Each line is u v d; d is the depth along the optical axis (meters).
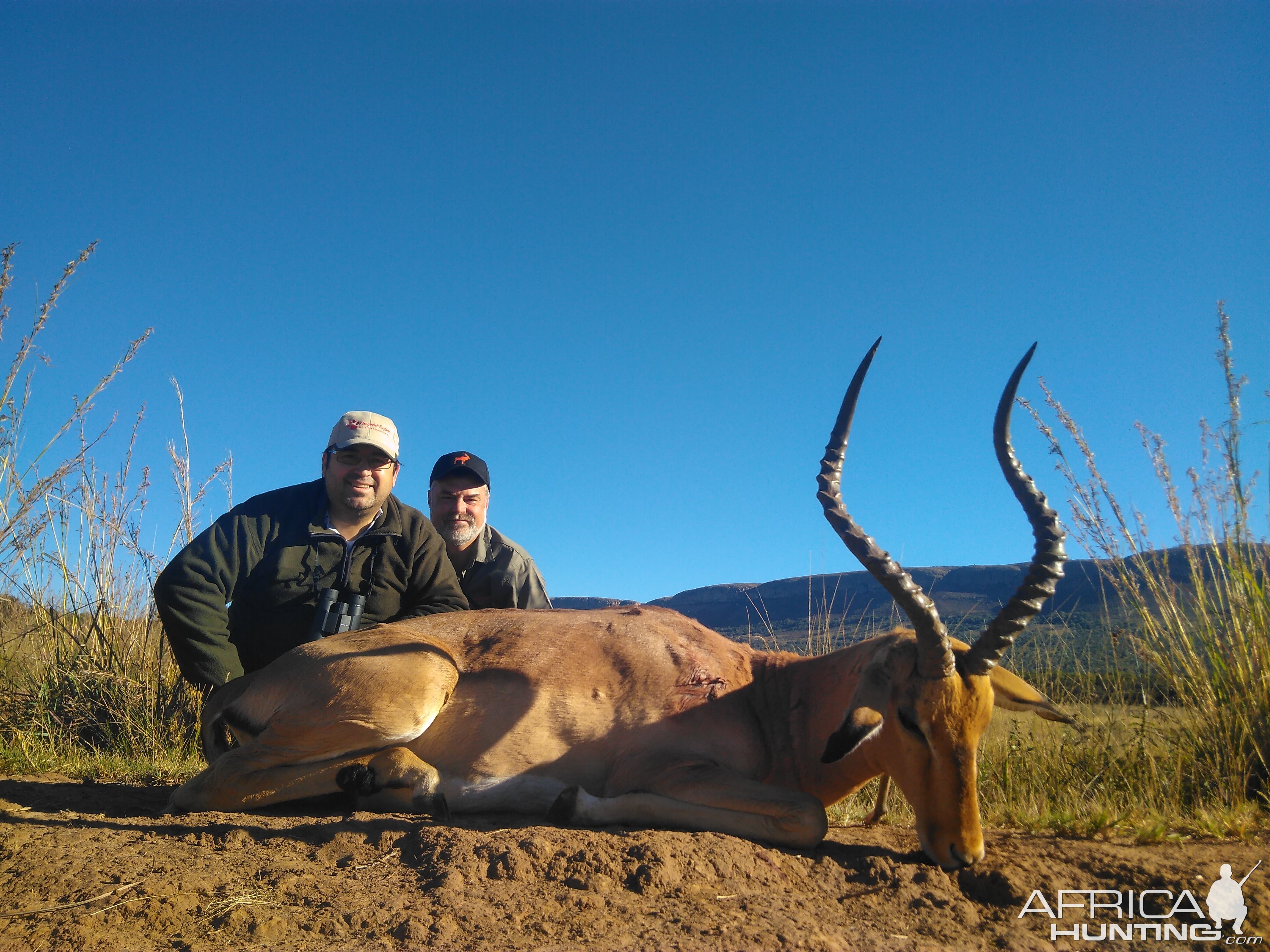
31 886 1.40
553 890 1.44
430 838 1.58
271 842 1.62
